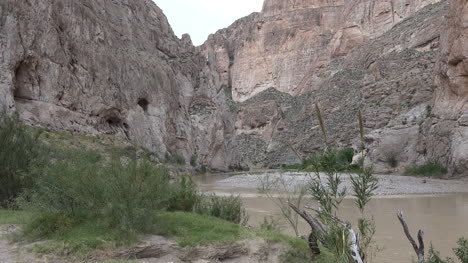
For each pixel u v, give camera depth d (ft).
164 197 33.09
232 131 374.63
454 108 171.32
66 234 29.91
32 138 49.03
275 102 524.52
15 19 138.82
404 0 459.73
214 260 30.40
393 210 72.74
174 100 273.95
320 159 24.11
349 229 22.91
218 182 169.37
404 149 208.85
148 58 261.44
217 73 384.47
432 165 169.07
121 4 268.62
